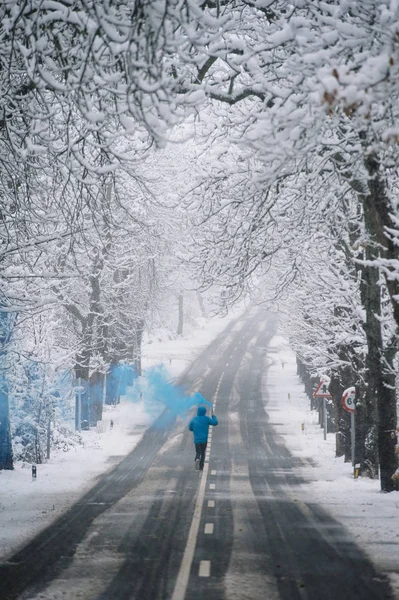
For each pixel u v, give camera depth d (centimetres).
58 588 2412
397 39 2189
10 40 3191
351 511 3988
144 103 2727
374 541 3153
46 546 3091
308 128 2683
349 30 2650
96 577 2555
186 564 2736
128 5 3070
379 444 4675
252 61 3028
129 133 2981
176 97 2750
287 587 2406
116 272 10881
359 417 5834
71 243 4378
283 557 2853
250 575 2569
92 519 3766
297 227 4459
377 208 3394
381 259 3209
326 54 2530
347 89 2192
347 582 2466
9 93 3441
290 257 5125
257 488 5078
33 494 4838
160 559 2830
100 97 3117
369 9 2769
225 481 5472
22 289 4997
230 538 3238
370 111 2352
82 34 3047
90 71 2811
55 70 2839
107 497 4634
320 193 4203
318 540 3184
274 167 2795
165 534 3341
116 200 4303
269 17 3509
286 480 5556
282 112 2662
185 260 4975
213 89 3525
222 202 4341
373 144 2617
